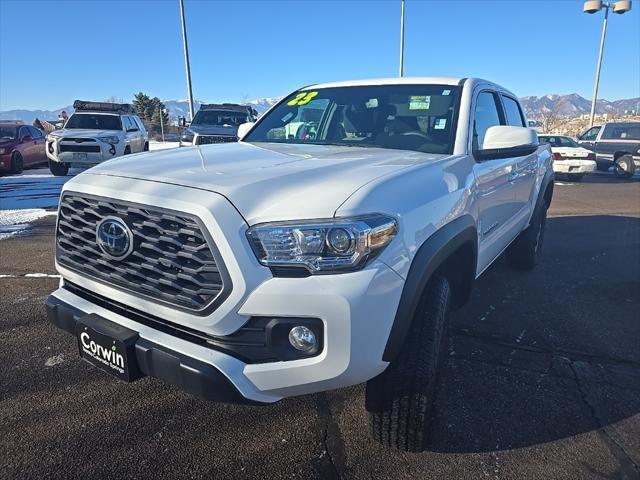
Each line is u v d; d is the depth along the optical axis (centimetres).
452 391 293
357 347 183
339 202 185
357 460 234
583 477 226
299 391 191
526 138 279
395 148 309
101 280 220
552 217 894
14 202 898
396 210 197
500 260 579
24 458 229
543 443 249
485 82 368
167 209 192
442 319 224
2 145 1344
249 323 185
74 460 229
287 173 214
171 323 202
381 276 186
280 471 226
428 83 346
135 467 226
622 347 356
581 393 294
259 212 184
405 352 217
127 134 1391
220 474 223
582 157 1509
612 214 929
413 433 227
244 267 179
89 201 223
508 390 296
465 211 260
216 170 221
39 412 264
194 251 186
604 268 554
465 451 241
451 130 305
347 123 342
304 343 184
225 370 183
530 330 382
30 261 530
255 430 255
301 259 179
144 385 294
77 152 1271
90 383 294
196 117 1342
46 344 339
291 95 404
